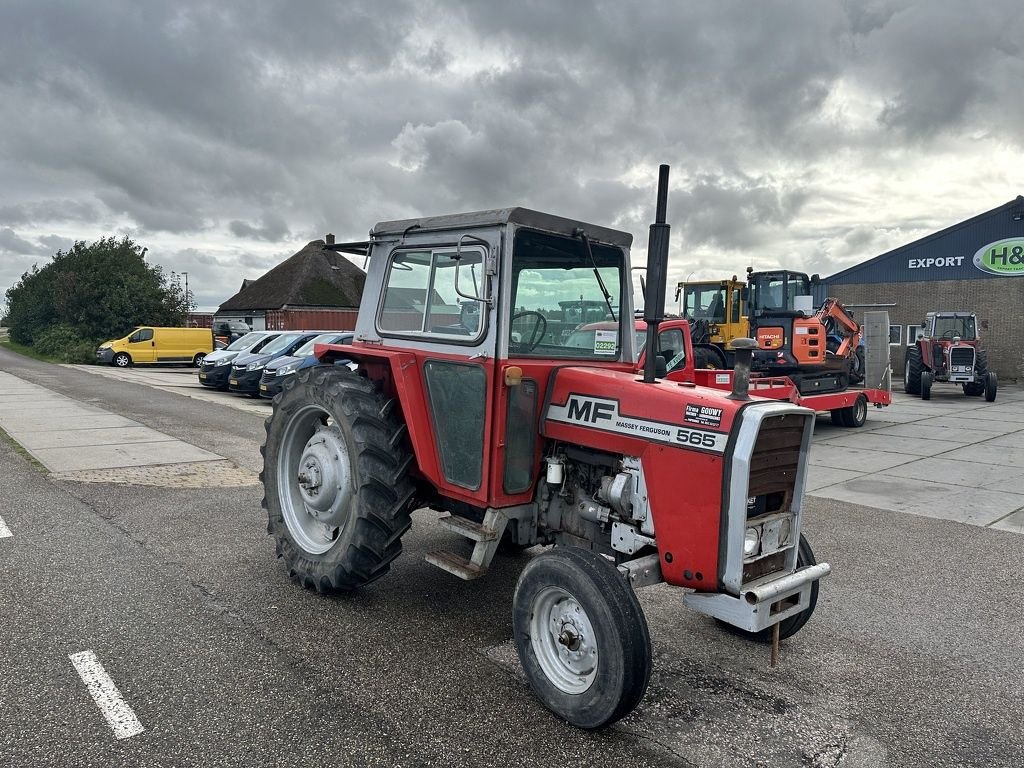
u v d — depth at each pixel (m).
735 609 3.00
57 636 3.78
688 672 3.65
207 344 29.09
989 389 18.28
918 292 26.77
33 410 12.70
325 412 4.58
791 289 14.91
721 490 2.99
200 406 13.90
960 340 19.27
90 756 2.75
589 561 3.05
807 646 3.99
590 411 3.52
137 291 36.00
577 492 3.72
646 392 3.33
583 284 4.07
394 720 3.07
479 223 3.65
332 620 4.08
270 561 5.04
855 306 27.23
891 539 6.05
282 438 4.69
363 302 4.52
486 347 3.60
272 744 2.86
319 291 37.22
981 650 3.97
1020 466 9.38
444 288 3.91
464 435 3.77
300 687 3.32
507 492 3.66
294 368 14.20
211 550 5.24
